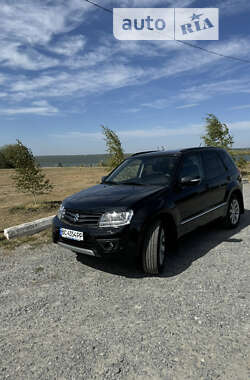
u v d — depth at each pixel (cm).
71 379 193
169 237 400
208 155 526
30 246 494
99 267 393
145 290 321
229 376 189
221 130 1638
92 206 353
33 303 302
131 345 227
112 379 191
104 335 242
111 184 460
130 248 328
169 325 252
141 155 517
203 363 203
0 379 196
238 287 317
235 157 1712
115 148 1432
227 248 447
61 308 290
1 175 2453
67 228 359
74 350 224
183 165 446
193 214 431
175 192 400
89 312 280
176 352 216
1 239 533
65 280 356
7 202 971
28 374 200
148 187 404
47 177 2084
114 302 297
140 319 263
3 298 316
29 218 701
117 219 331
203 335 235
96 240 330
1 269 399
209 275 352
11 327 261
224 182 526
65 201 402
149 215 341
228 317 260
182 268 377
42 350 226
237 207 568
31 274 378
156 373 195
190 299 295
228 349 217
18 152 813
